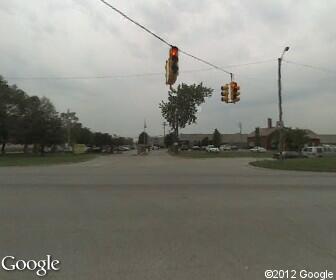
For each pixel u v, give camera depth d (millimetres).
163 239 8148
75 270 6316
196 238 8242
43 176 21828
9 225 9320
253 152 98500
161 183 18219
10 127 77312
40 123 77438
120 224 9477
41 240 8031
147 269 6355
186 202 12680
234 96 27734
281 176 23516
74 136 118812
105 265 6543
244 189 16203
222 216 10500
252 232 8797
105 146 119750
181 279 5945
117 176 22031
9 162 41500
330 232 8883
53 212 10883
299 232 8859
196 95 102812
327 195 14664
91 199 13180
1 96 76938
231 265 6578
